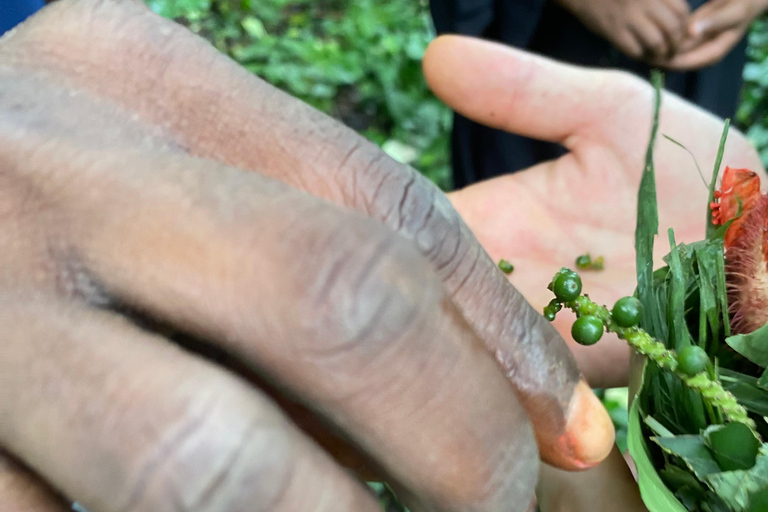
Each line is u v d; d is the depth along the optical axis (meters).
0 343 0.12
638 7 0.35
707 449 0.15
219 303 0.12
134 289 0.12
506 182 0.30
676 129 0.27
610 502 0.19
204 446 0.11
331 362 0.12
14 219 0.13
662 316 0.17
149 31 0.17
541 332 0.15
